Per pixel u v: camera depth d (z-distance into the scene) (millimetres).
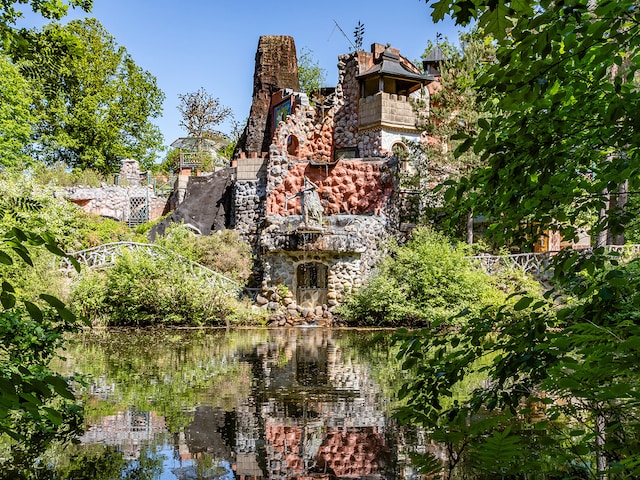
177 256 20109
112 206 30125
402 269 19375
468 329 2953
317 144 26906
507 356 2711
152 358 11492
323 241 20438
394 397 7770
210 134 41531
